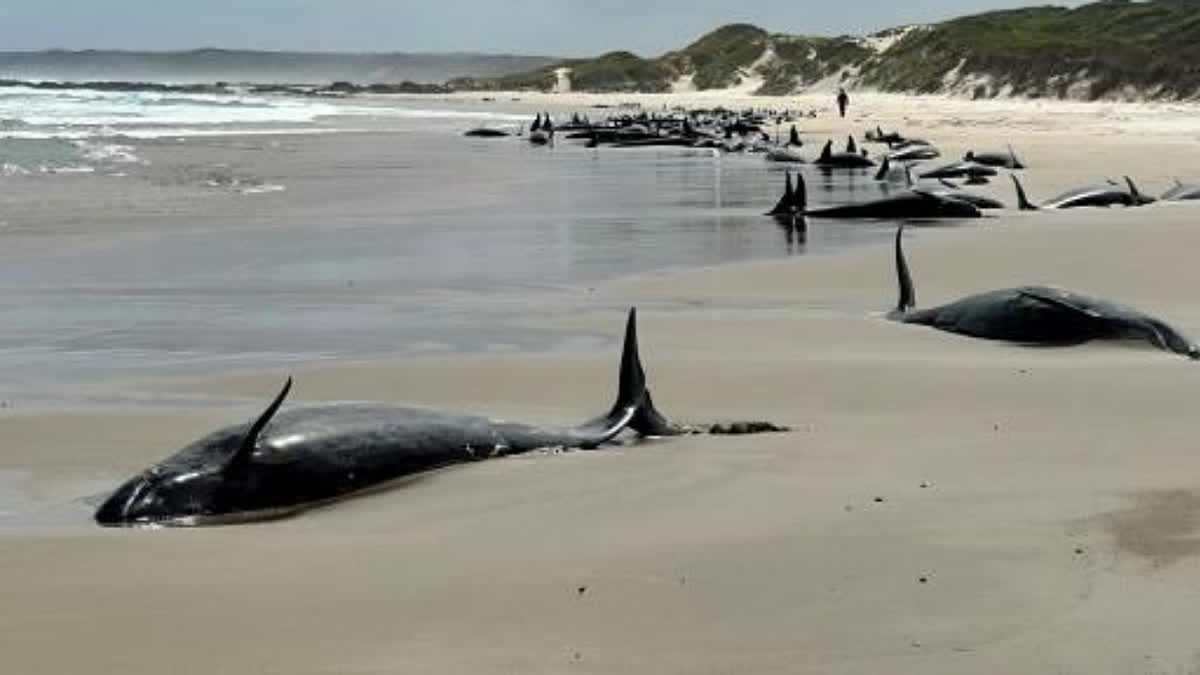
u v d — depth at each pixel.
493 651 5.51
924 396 10.94
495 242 22.17
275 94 147.00
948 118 74.00
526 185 34.75
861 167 43.34
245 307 15.84
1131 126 59.72
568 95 151.00
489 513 7.92
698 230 24.14
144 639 5.67
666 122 74.88
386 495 8.51
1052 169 38.16
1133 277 17.48
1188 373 11.56
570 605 6.09
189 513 8.03
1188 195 28.72
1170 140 49.91
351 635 5.71
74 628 5.82
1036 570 6.43
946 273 18.16
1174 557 6.59
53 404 10.91
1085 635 5.57
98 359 12.87
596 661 5.39
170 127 57.78
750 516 7.60
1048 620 5.75
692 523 7.51
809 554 6.80
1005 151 44.28
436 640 5.65
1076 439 9.38
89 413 10.53
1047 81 92.38
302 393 11.38
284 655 5.48
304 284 17.58
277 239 22.09
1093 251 19.59
